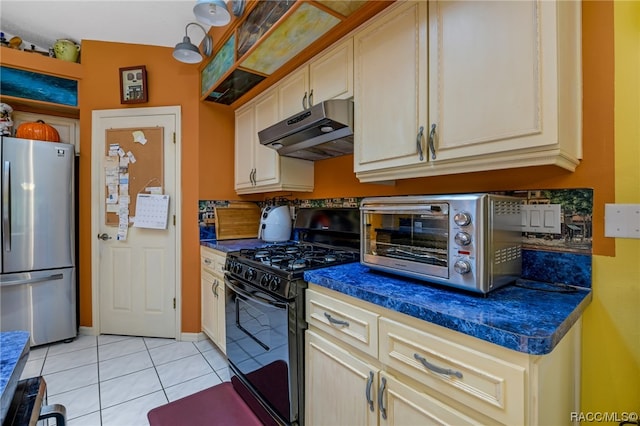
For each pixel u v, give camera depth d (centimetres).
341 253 184
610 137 101
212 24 173
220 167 275
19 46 257
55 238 253
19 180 238
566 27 94
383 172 139
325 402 126
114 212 268
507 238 105
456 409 84
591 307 103
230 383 197
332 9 143
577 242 107
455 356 83
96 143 268
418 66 121
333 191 217
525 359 70
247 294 164
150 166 266
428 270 108
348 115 152
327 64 166
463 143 107
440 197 104
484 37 102
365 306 109
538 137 91
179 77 266
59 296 254
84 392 186
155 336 266
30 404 77
